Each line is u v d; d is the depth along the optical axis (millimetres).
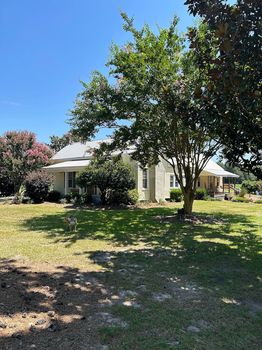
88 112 13281
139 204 21562
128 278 5715
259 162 4523
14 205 21156
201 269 6402
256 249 8281
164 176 25297
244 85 3883
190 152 14461
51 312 4105
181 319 4043
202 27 7832
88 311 4203
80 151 28031
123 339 3469
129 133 13242
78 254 7492
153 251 7977
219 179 36750
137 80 11734
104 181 20328
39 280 5406
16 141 25891
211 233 10797
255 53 3812
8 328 3641
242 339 3576
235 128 4363
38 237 9609
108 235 10211
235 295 4984
